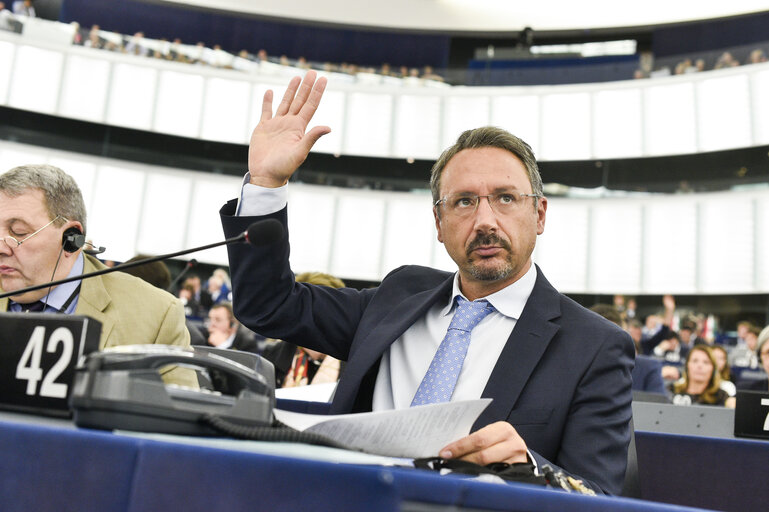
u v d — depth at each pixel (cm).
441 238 145
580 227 1144
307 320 148
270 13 1341
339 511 50
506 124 1199
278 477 51
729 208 1057
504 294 138
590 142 1160
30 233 157
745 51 1089
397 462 74
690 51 1255
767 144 1045
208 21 1334
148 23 1317
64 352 81
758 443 173
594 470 117
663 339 959
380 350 136
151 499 52
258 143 131
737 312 1024
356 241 1223
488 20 1341
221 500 51
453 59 1360
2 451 55
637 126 1141
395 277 155
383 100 1245
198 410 70
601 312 415
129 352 71
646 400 299
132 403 66
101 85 1195
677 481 179
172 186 1205
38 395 81
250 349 555
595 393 123
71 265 165
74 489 53
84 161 1177
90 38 1202
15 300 162
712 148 1087
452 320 138
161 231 1191
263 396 75
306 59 1357
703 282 1056
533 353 127
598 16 1295
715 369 482
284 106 134
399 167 1234
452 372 130
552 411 122
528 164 143
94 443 54
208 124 1225
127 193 1190
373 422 82
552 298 137
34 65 1166
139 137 1206
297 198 1230
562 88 1185
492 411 122
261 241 98
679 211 1092
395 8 1351
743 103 1070
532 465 90
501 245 135
